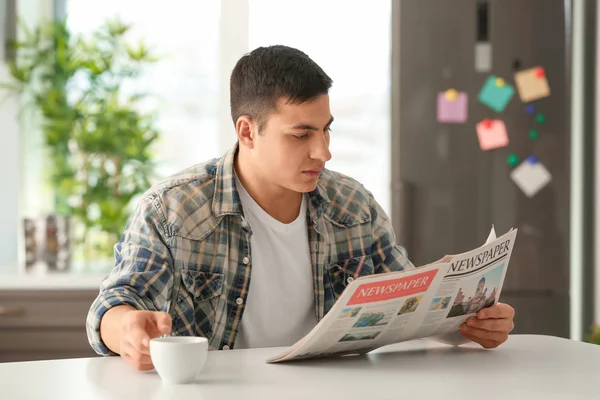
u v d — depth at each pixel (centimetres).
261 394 108
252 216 167
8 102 355
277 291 168
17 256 359
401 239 326
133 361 122
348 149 353
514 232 142
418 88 328
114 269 154
